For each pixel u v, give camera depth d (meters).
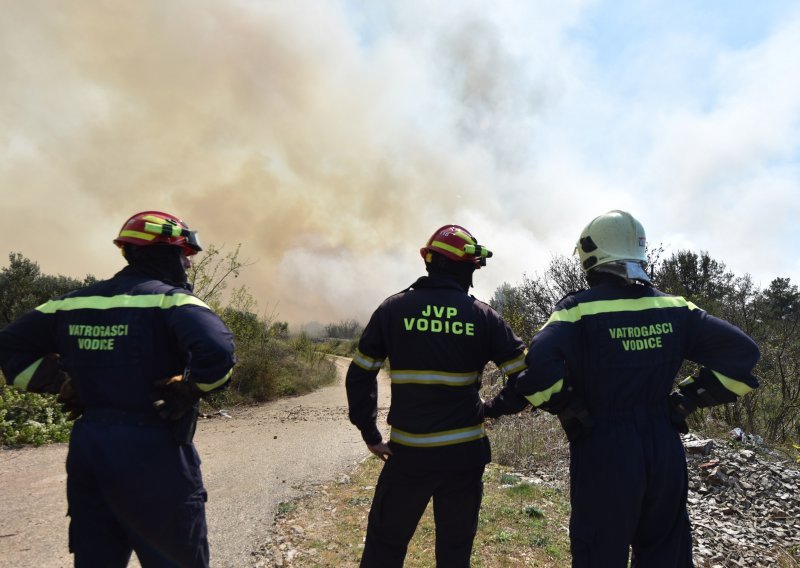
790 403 6.97
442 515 2.43
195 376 1.97
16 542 3.54
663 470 2.12
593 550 2.09
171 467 2.01
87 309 2.09
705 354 2.22
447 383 2.38
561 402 2.12
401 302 2.49
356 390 2.48
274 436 7.53
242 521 4.09
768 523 4.33
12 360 2.12
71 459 2.01
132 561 3.29
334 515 4.24
